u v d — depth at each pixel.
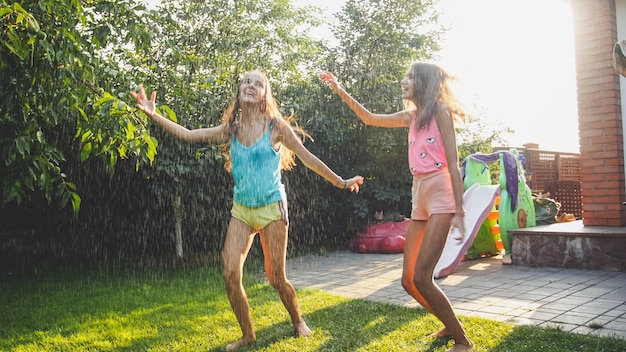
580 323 3.72
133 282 6.23
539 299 4.55
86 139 4.04
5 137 3.96
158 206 8.00
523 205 7.28
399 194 9.38
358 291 5.27
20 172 4.09
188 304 4.78
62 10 3.72
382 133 9.06
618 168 6.70
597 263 6.16
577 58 7.03
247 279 5.97
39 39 3.35
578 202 12.01
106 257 8.52
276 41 9.45
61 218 8.20
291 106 8.55
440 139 3.08
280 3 9.33
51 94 3.89
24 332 4.03
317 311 4.23
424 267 3.00
